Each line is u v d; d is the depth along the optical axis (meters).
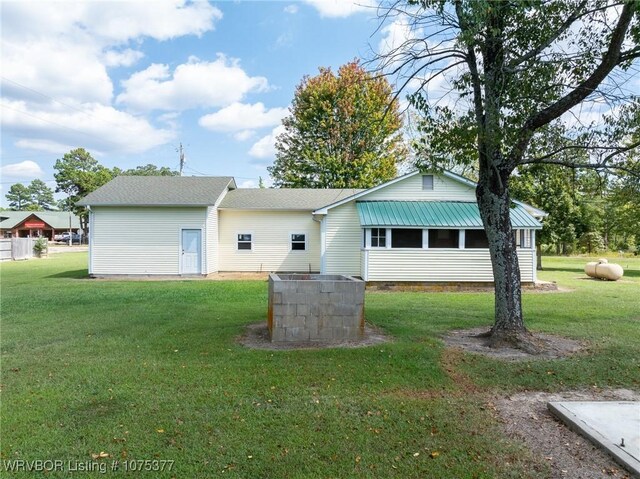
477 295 13.80
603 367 5.73
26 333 7.66
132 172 74.81
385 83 28.88
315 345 6.81
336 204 17.66
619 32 5.75
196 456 3.41
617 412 4.14
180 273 19.14
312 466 3.28
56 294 13.02
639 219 21.12
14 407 4.34
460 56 6.94
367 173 31.03
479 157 7.18
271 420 4.07
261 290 14.30
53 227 62.00
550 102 6.93
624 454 3.31
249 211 21.16
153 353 6.33
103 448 3.53
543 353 6.40
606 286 16.53
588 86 6.20
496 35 6.30
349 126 31.19
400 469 3.25
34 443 3.60
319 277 8.40
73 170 63.41
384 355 6.16
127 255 19.00
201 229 19.19
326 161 31.59
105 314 9.61
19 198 98.38
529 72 6.70
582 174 8.72
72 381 5.12
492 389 4.98
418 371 5.50
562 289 15.59
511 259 6.99
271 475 3.16
